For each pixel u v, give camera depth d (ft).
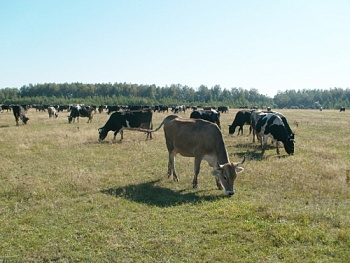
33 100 409.69
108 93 540.52
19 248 21.91
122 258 20.56
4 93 525.75
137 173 41.86
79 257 20.71
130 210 28.71
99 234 23.72
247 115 80.23
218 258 20.12
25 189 33.86
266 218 25.75
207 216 26.73
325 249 20.63
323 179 38.01
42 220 26.48
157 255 20.75
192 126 36.86
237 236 23.00
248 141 71.05
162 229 24.47
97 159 50.37
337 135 82.33
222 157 34.35
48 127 101.14
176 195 33.01
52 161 48.91
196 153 36.01
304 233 22.52
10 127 100.68
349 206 29.14
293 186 35.29
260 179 38.09
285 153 56.49
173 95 558.97
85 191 34.12
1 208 29.25
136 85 561.43
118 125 70.59
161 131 89.97
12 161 48.83
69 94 539.70
